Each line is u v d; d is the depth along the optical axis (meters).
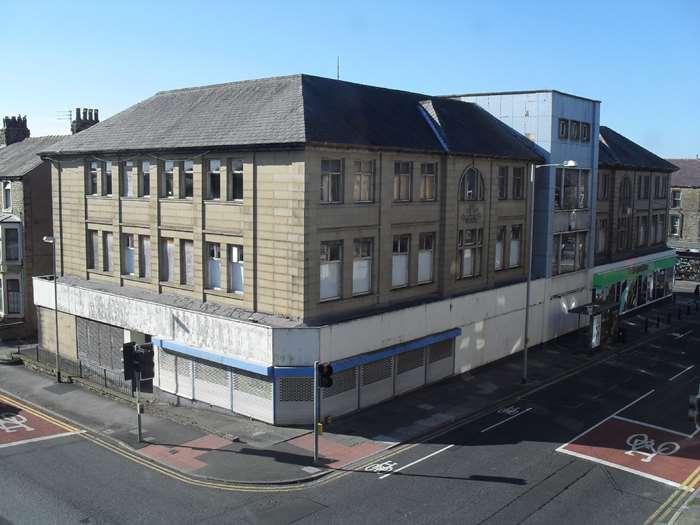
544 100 37.25
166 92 35.31
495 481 20.33
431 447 23.28
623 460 22.27
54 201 36.06
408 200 29.81
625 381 32.28
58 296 34.75
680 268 70.69
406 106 32.75
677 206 73.31
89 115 46.00
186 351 27.28
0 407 27.70
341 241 26.70
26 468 21.19
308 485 19.98
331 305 26.44
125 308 30.59
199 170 28.12
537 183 38.09
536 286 37.62
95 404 28.03
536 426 25.62
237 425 25.17
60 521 17.44
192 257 29.45
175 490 19.55
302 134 24.39
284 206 25.33
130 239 32.38
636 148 53.50
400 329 28.19
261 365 24.56
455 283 32.53
